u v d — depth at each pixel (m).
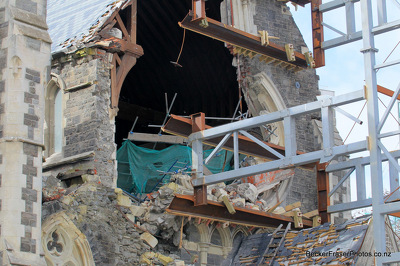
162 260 26.47
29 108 22.28
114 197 26.58
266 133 32.59
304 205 32.50
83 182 27.16
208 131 26.48
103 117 28.09
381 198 23.69
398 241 27.89
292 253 26.53
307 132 33.34
